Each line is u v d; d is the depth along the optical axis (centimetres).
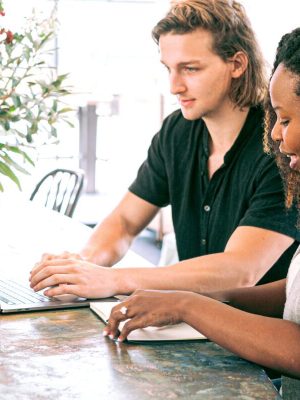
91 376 121
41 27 163
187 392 116
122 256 209
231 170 192
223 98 185
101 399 111
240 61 183
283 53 130
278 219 178
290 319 138
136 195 218
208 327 133
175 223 210
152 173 215
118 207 219
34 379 119
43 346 134
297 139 126
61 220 283
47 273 165
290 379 154
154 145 215
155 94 634
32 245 232
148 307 138
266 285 167
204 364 129
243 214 190
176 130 207
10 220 279
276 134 130
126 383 118
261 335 131
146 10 685
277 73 127
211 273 171
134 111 685
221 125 190
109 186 738
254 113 189
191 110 185
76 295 162
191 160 202
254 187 186
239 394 116
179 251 210
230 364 129
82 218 648
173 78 183
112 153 729
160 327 143
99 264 201
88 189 740
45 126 163
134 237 217
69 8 681
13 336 140
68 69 680
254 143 188
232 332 132
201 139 201
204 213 200
